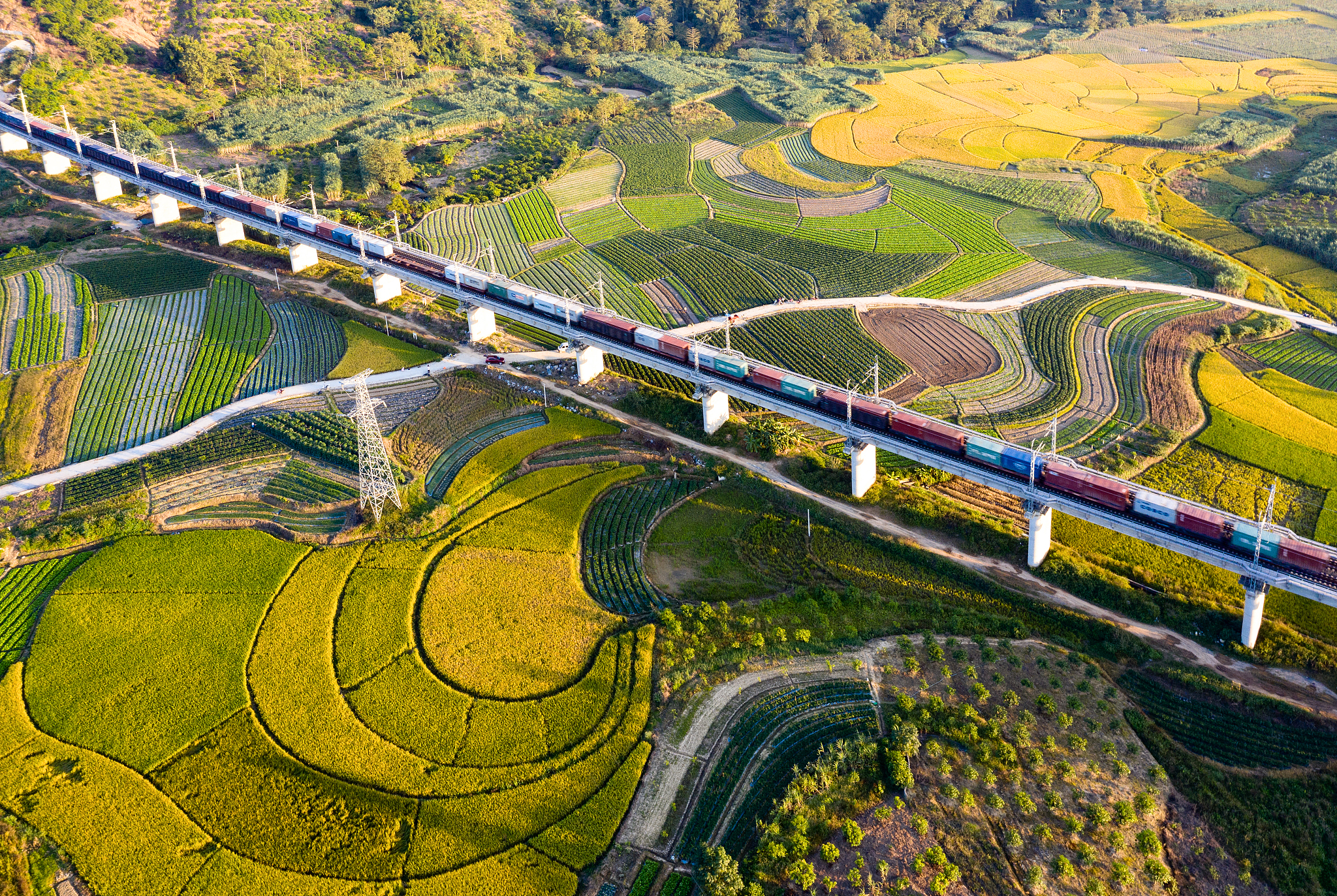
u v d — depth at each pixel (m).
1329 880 89.44
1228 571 122.75
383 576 126.12
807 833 93.44
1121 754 100.75
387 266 189.88
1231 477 141.62
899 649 113.69
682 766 101.06
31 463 151.00
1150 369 170.50
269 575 126.56
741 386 145.75
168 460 149.88
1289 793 96.50
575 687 109.94
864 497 137.88
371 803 97.94
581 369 167.12
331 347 180.62
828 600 119.69
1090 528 132.88
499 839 94.50
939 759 100.25
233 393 167.38
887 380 169.00
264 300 197.88
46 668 113.06
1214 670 108.81
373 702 108.81
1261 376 169.38
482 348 179.75
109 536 134.12
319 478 144.38
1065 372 170.25
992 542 127.38
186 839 94.88
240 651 115.12
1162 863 90.94
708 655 113.12
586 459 148.25
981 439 124.81
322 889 90.56
